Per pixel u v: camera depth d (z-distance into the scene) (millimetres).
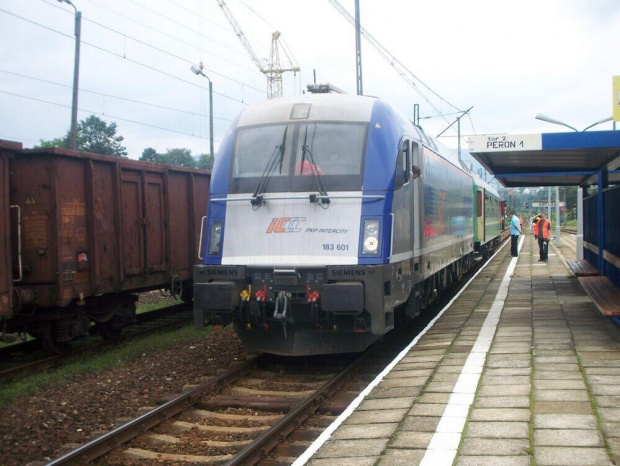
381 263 8070
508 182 18859
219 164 9039
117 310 11789
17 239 9828
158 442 6258
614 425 4984
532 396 5879
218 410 7301
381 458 4566
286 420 6312
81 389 8109
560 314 10922
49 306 10000
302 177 8477
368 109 8828
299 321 8445
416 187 9961
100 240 10758
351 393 7656
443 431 5039
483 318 10875
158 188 12703
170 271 12961
